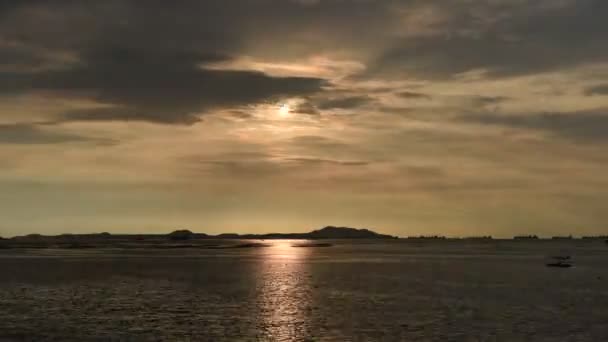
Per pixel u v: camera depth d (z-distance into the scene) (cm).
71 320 4881
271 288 7506
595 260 15975
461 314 5212
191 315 5144
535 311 5388
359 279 8994
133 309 5506
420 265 13212
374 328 4538
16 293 6794
